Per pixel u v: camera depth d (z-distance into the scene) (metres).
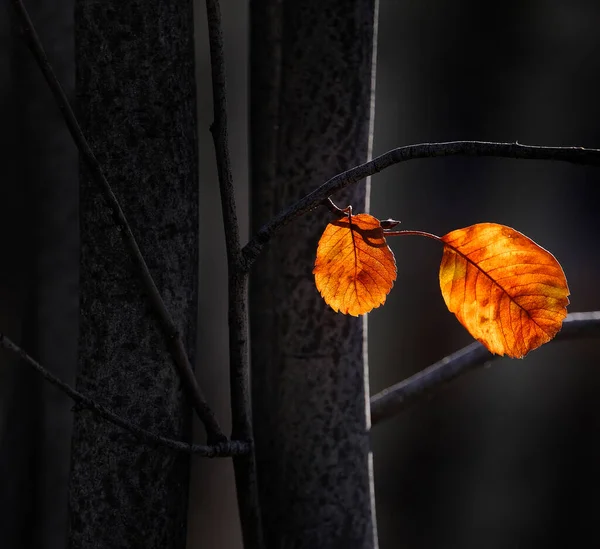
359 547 0.82
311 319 0.82
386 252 0.75
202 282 1.00
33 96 1.00
